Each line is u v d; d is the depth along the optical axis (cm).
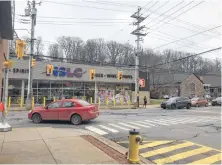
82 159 682
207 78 7650
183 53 7288
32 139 948
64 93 3266
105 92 3609
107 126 1438
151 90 7194
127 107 3269
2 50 876
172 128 1380
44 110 1549
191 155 806
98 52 5822
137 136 674
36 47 5622
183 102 3219
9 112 2328
